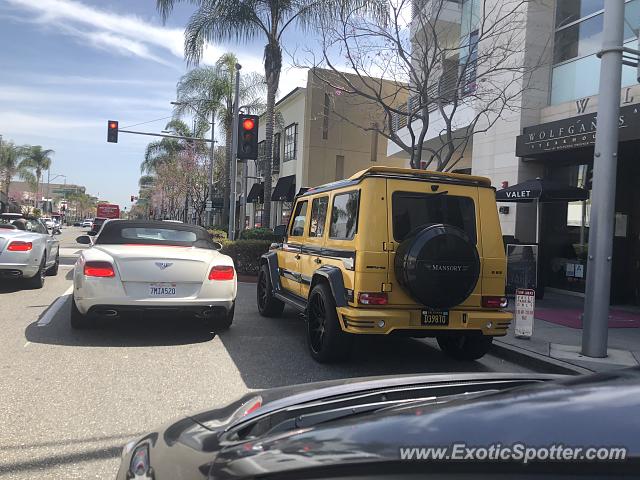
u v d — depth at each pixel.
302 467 1.52
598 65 11.54
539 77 12.77
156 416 4.37
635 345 7.58
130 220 8.12
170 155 49.12
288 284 8.21
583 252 12.57
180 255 7.01
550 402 1.54
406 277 5.53
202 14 19.36
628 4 10.76
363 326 5.60
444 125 15.46
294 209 8.39
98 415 4.35
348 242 5.99
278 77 20.06
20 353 6.16
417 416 1.64
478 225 6.12
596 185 6.71
